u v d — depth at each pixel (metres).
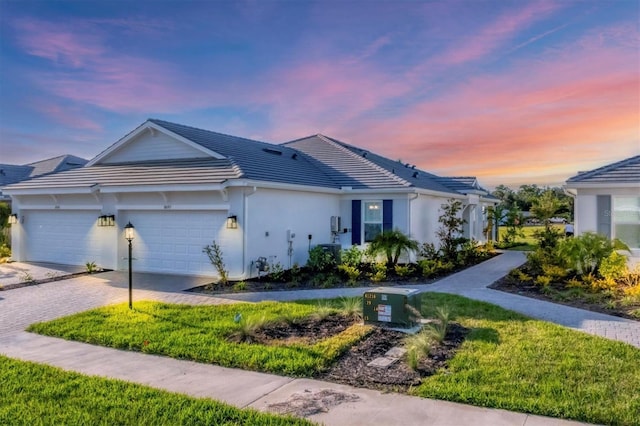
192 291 12.30
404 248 15.87
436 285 13.27
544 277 13.12
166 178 14.97
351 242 18.28
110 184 15.70
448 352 6.86
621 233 14.27
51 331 8.41
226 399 5.36
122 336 7.90
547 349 6.89
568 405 4.93
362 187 17.91
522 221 34.09
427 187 19.61
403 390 5.52
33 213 18.41
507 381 5.65
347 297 11.23
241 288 12.42
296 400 5.29
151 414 4.91
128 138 17.56
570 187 14.59
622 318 9.14
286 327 8.39
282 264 15.40
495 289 12.64
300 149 22.92
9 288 12.72
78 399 5.33
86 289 12.55
